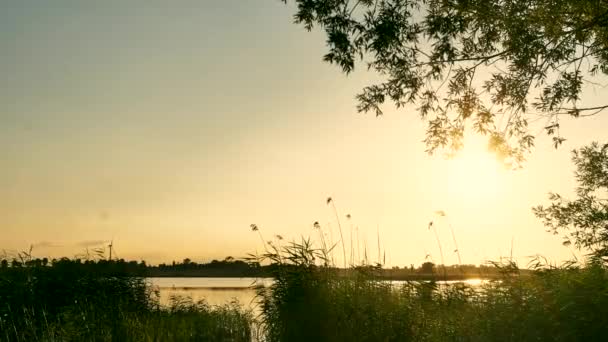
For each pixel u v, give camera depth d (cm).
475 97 1394
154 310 1889
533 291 1092
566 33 1237
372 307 1116
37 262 1661
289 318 1140
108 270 1781
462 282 1248
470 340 1089
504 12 1222
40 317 1473
